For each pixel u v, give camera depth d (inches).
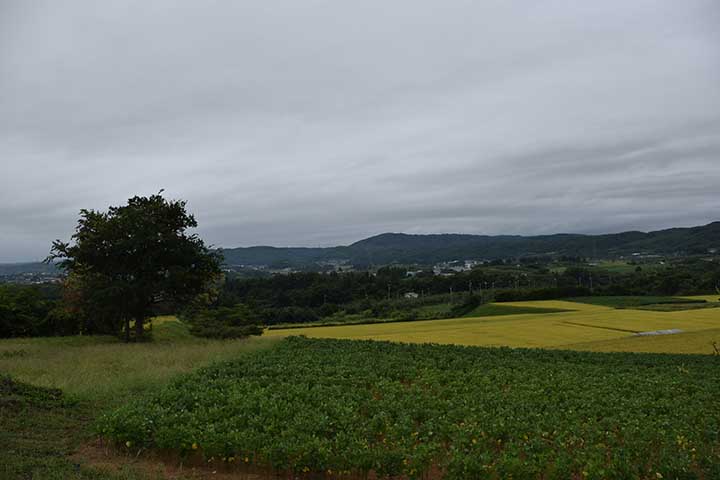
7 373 782.5
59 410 591.5
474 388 738.8
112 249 1461.6
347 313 3385.8
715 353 1339.8
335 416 556.7
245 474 438.6
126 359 1007.0
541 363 1008.2
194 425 504.4
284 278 4067.4
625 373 911.0
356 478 437.1
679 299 3309.5
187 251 1557.6
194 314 1841.8
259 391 650.2
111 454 470.3
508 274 4702.3
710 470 441.4
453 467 423.5
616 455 443.5
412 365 952.3
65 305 1549.0
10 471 402.3
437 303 3634.4
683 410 627.8
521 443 493.0
